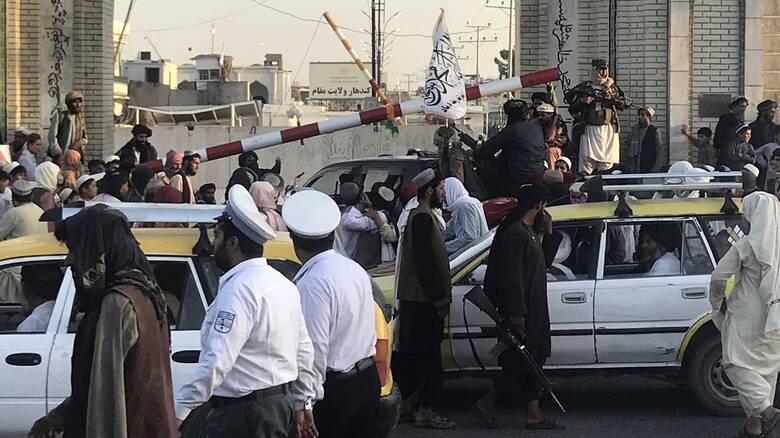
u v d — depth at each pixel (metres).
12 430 6.95
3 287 7.14
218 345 5.19
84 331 4.92
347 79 86.31
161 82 71.19
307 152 31.34
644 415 9.46
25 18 19.64
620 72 19.41
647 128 17.44
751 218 8.34
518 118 13.65
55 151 17.75
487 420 9.05
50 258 7.17
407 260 8.71
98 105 20.25
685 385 10.07
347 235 12.48
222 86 61.50
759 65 18.98
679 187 9.25
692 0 19.00
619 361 9.20
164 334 5.04
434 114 12.45
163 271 7.17
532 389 8.77
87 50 20.20
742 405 8.48
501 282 8.63
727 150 17.31
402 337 8.73
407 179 14.67
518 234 8.59
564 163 15.16
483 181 13.81
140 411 4.86
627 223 9.35
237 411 5.34
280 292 5.39
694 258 9.34
